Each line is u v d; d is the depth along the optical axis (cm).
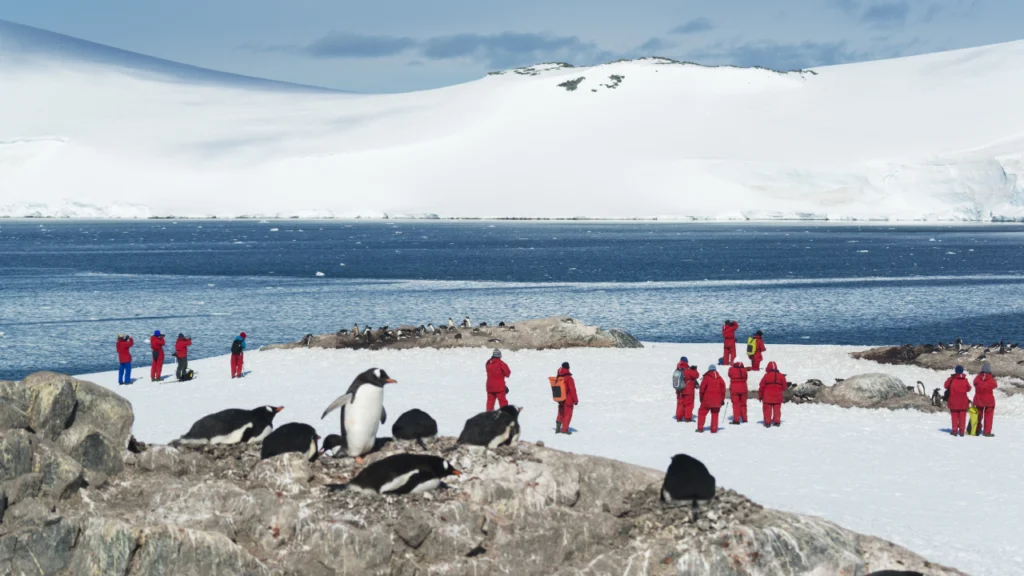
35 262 12638
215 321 6331
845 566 1405
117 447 1395
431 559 1303
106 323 6228
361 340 4344
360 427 1436
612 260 13275
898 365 3781
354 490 1338
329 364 3844
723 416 2784
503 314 6650
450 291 8494
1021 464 2181
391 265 12206
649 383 3353
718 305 7281
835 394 3038
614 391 3194
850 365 3781
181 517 1291
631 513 1434
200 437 1467
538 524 1367
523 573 1318
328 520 1284
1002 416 2831
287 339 5488
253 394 3119
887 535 1627
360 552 1263
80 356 4894
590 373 3584
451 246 17275
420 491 1354
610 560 1340
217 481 1377
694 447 2317
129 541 1202
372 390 1440
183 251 15388
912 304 7444
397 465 1343
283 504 1307
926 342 5384
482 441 1521
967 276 10400
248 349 5059
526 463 1452
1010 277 10238
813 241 19500
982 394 2500
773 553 1376
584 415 2752
